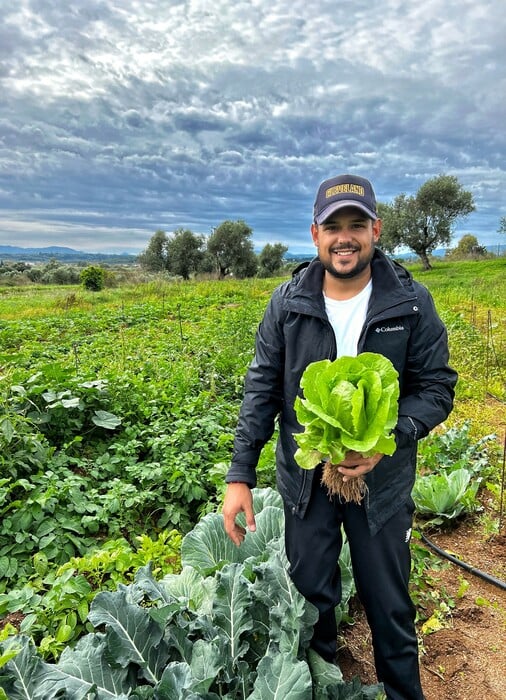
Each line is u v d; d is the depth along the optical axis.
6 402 5.33
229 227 54.25
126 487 4.47
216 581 2.63
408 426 2.00
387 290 2.06
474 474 4.64
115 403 6.07
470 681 2.65
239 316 13.51
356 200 1.96
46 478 4.43
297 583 2.26
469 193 49.44
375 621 2.18
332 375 1.80
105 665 2.21
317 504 2.16
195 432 5.48
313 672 2.30
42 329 13.62
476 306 17.45
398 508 2.11
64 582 3.24
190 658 2.30
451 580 3.44
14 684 2.09
